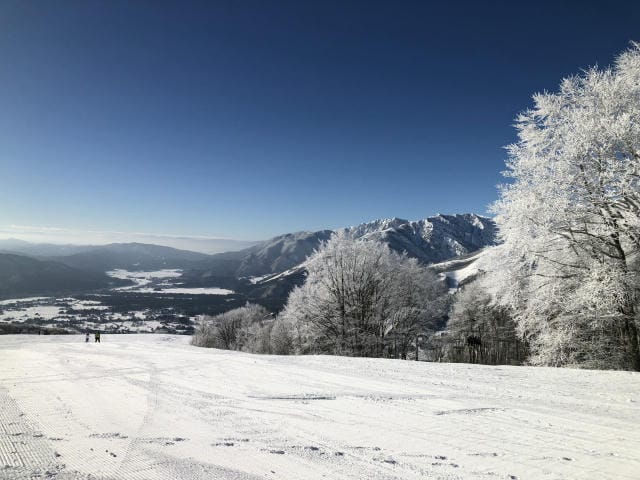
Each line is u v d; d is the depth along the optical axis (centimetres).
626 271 1795
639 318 1906
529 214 1884
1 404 1046
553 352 2283
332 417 888
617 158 1791
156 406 1014
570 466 598
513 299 2145
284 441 723
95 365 1916
